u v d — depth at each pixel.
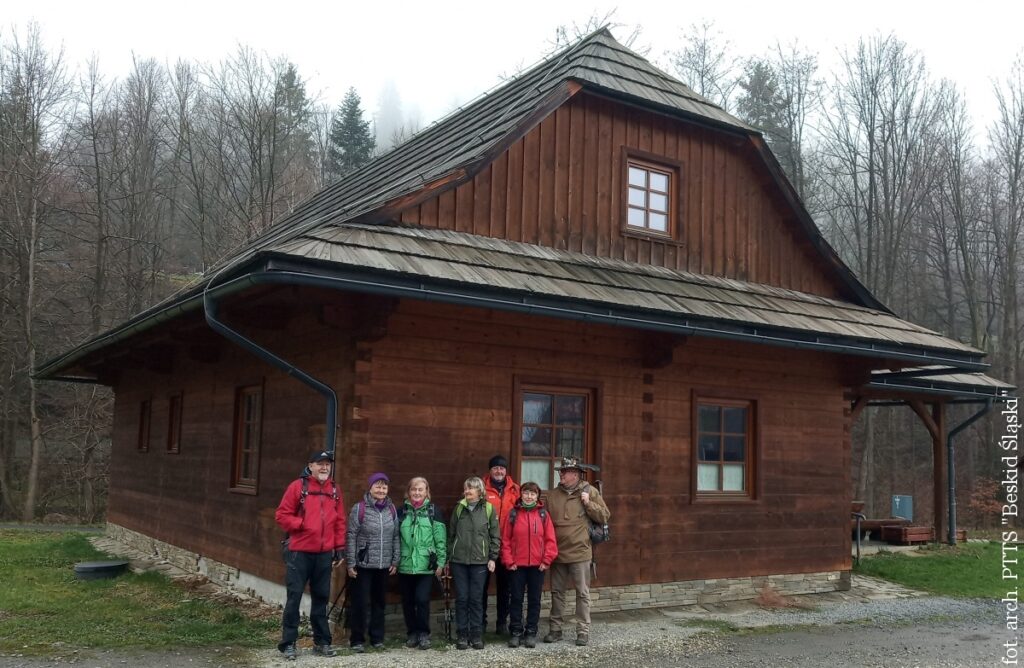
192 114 35.12
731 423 11.26
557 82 10.68
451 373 8.77
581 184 10.77
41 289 26.59
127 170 29.56
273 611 9.14
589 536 8.39
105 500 25.83
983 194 32.16
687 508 10.54
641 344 10.27
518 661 7.40
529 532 7.96
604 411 9.91
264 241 14.41
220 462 11.38
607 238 10.91
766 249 12.61
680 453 10.55
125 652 7.21
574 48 12.02
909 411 32.97
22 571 11.84
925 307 31.67
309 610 8.59
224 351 11.66
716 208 12.11
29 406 26.31
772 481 11.41
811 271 13.14
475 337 8.97
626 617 9.61
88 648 7.33
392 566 7.50
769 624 9.64
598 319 8.50
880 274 30.45
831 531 11.97
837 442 12.19
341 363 8.50
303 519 7.30
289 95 38.03
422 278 7.39
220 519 11.20
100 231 26.06
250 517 10.27
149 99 33.25
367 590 7.50
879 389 15.44
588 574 8.34
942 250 31.72
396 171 12.52
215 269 16.28
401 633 8.09
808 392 11.95
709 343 10.96
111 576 11.46
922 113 29.80
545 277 8.79
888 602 11.52
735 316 9.80
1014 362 29.16
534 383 9.41
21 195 25.44
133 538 14.98
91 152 29.23
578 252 10.59
